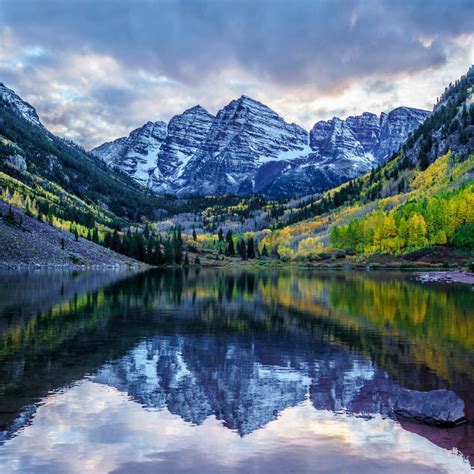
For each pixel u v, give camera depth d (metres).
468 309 45.44
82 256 168.88
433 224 158.75
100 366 23.25
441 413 15.43
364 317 40.56
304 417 16.25
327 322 37.88
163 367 23.17
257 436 14.52
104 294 61.53
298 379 21.02
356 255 183.25
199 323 37.41
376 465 12.45
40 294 59.81
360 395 18.72
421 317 40.28
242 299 56.53
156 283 86.56
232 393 18.97
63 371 22.22
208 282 90.88
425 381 20.59
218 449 13.52
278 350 27.19
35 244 153.12
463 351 26.73
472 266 106.62
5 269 120.62
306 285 81.00
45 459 12.77
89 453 13.18
